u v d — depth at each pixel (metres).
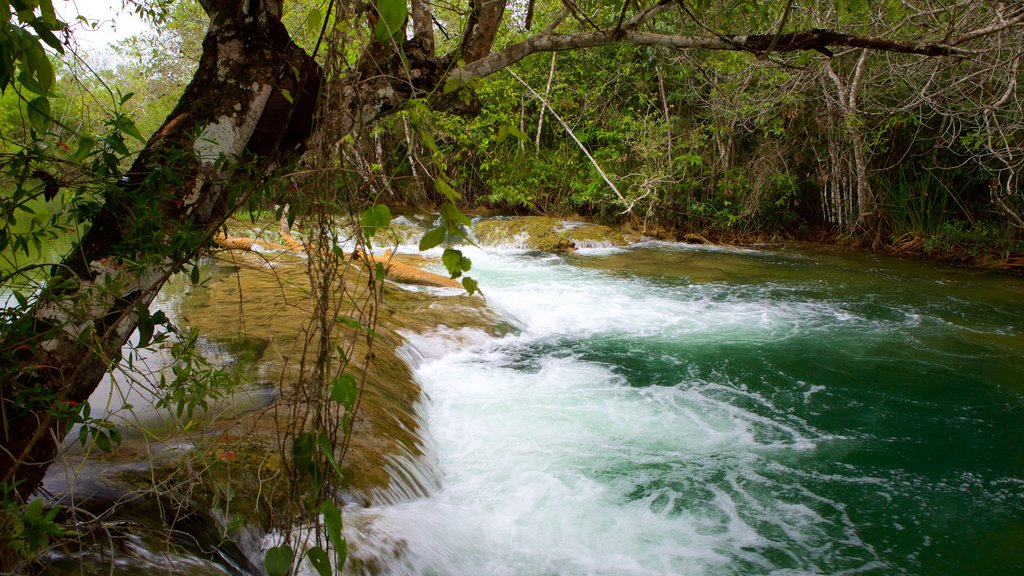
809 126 14.73
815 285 10.72
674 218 15.20
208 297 6.96
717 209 15.07
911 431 5.74
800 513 4.53
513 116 15.91
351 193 1.78
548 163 15.80
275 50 2.41
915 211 13.90
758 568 3.96
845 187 14.87
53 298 1.98
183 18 13.73
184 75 14.95
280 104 2.41
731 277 11.18
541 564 3.85
